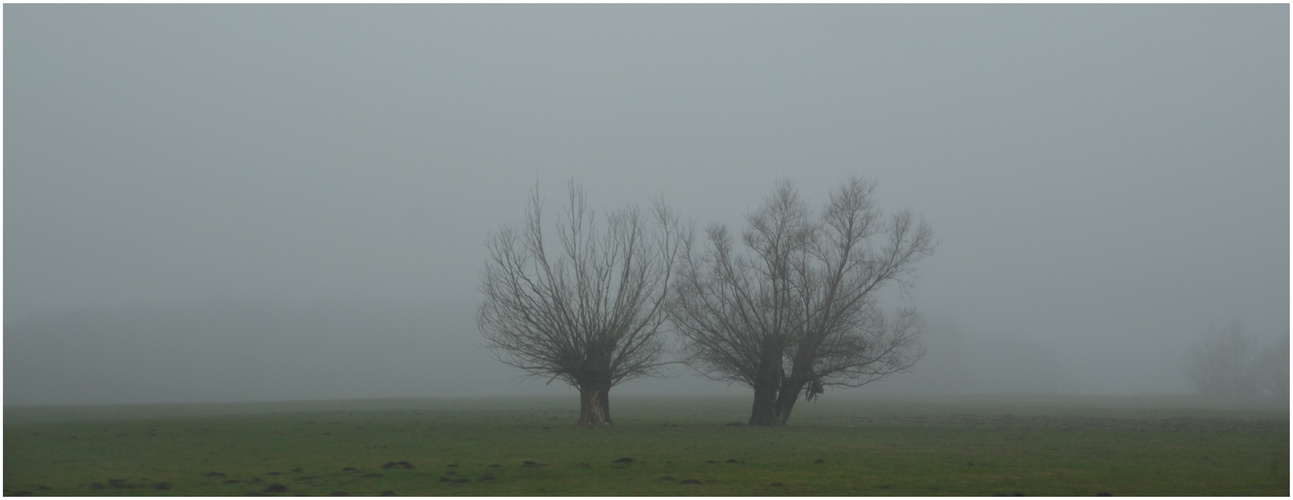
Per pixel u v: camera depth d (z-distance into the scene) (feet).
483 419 207.92
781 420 188.85
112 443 125.39
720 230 192.75
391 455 112.27
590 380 183.73
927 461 109.91
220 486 83.10
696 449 123.65
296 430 156.56
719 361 190.49
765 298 189.16
